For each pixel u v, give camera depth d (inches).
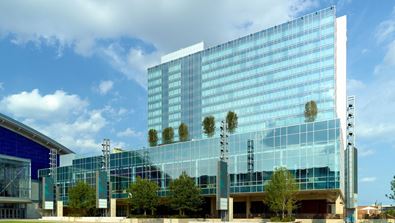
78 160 4210.1
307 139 2655.0
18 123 4808.1
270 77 5423.2
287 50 5280.5
